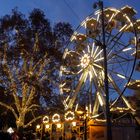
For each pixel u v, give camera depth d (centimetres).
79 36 3850
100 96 3503
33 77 3519
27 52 3594
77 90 3744
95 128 3180
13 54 3578
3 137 1852
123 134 3212
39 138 3988
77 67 3862
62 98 3788
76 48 3878
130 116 3472
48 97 3672
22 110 3572
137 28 3497
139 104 3947
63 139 3509
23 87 3603
